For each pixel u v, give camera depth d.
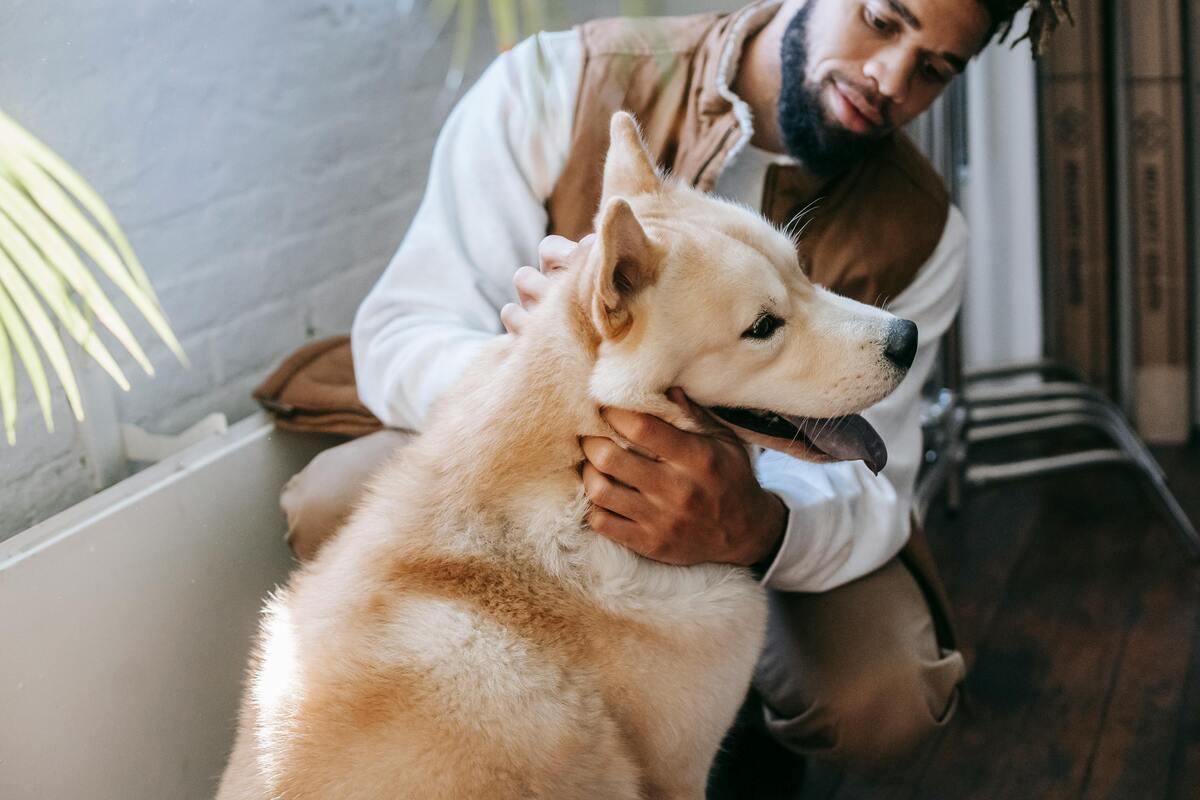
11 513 1.46
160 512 1.42
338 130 2.18
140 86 1.69
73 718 1.29
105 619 1.34
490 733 1.01
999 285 2.74
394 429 1.54
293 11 2.03
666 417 1.08
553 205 1.55
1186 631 2.05
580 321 1.06
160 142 1.74
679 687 1.12
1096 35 2.53
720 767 1.74
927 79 1.40
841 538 1.36
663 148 1.51
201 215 1.83
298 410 1.64
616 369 1.04
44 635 1.26
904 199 1.51
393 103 2.35
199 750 1.48
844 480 1.41
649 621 1.10
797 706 1.46
